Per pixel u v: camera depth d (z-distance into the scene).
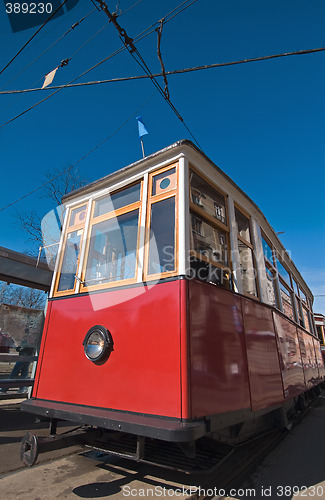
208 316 2.77
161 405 2.37
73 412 2.70
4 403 6.12
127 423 2.33
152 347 2.58
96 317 3.09
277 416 4.30
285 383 4.43
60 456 3.47
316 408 8.14
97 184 3.84
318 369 8.73
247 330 3.46
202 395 2.42
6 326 5.28
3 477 2.83
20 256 5.51
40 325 5.73
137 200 3.46
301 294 8.55
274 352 4.20
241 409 2.94
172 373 2.39
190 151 3.24
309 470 3.46
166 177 3.25
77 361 3.08
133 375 2.62
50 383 3.23
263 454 4.04
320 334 12.13
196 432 2.13
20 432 4.13
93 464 3.25
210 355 2.66
